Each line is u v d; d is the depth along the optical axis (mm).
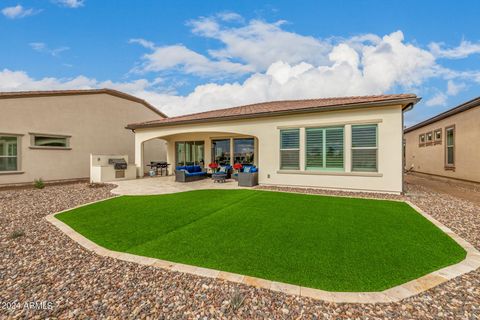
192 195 9164
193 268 3459
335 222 5594
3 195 9633
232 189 10453
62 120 14094
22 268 3561
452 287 2934
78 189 11109
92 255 3992
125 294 2879
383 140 8828
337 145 9688
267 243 4367
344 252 3943
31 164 12734
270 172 11148
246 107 16297
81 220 6020
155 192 9969
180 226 5441
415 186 11453
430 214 6227
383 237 4609
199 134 16375
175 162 17984
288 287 2947
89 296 2850
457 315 2449
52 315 2527
